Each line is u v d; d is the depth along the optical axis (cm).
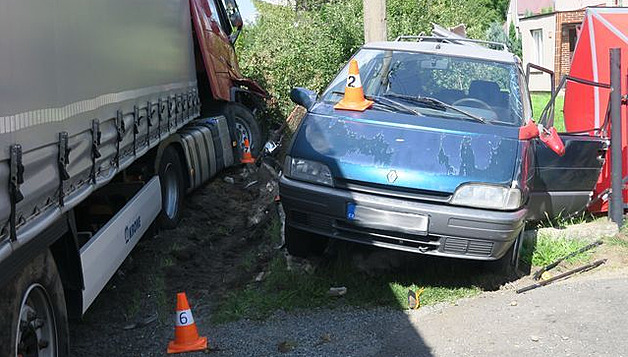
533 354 480
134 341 532
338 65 1449
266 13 2327
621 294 583
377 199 573
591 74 871
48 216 386
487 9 4747
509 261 632
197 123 1034
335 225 588
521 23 3281
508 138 609
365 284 620
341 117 639
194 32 1076
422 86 694
